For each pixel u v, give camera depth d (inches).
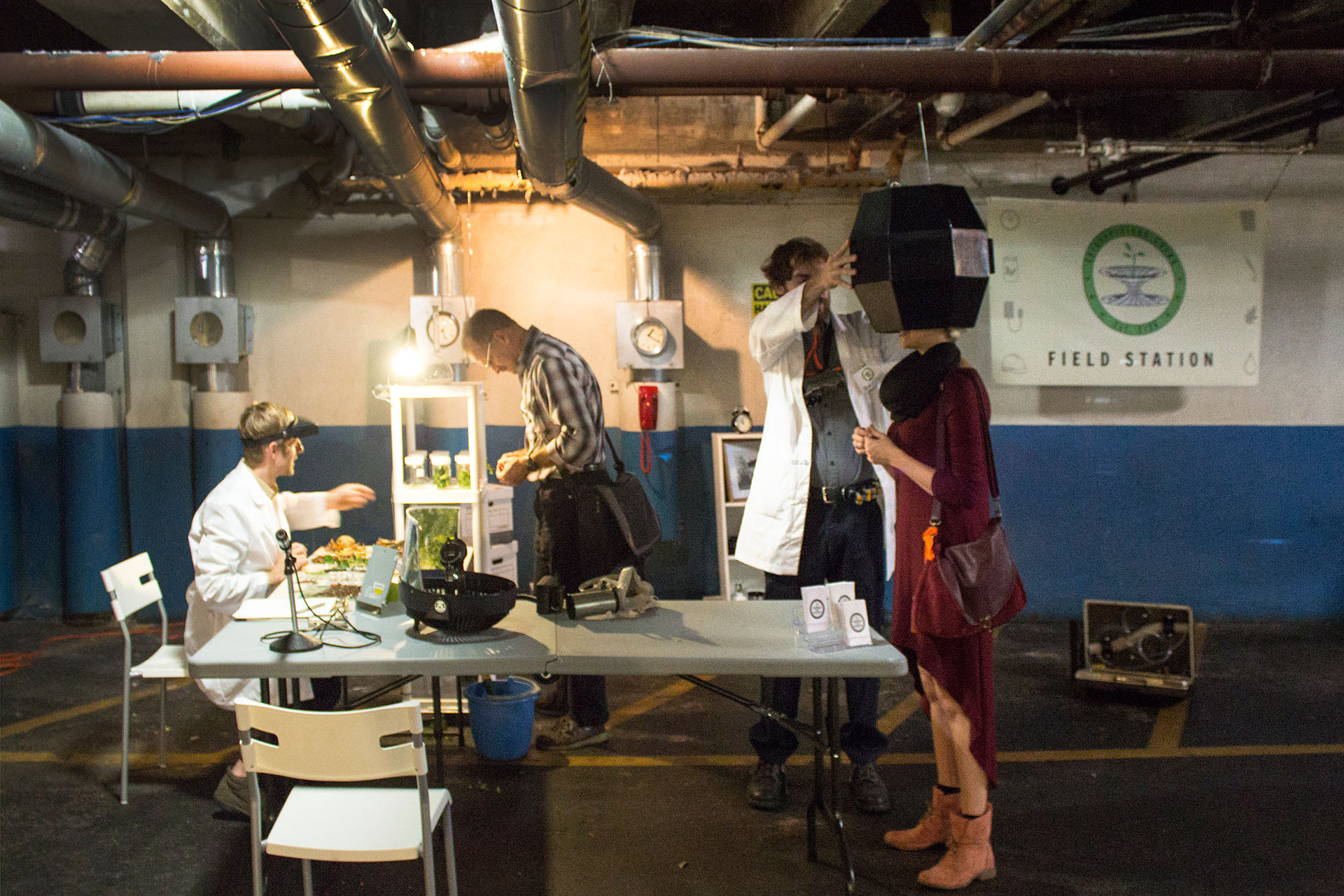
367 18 114.8
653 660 98.2
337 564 139.3
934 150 235.5
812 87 139.2
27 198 188.5
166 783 142.1
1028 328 235.1
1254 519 241.8
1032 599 241.8
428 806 83.6
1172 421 241.0
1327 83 139.0
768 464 132.1
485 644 103.1
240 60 139.9
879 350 132.9
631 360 225.1
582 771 147.0
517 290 238.1
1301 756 152.1
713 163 236.7
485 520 167.0
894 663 97.8
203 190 235.8
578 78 120.8
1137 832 126.0
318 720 82.3
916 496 107.1
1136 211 235.6
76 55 139.8
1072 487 240.5
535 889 111.8
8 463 236.8
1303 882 112.7
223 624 130.0
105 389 234.8
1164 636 181.8
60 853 120.8
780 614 117.0
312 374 237.6
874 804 130.7
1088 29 154.9
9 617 239.3
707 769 147.6
